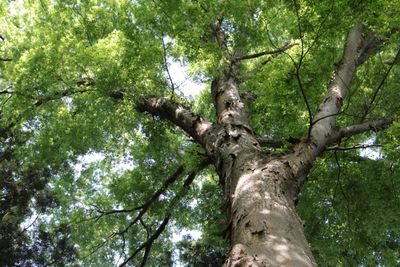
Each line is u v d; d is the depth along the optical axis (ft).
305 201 29.50
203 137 18.42
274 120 27.40
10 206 49.83
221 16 25.26
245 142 15.70
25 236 50.96
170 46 24.27
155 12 22.43
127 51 21.35
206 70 22.76
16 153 35.35
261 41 26.32
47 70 21.62
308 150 14.12
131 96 22.41
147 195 34.68
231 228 11.34
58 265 52.21
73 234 38.55
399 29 18.02
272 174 12.42
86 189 41.01
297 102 22.62
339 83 18.75
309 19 15.21
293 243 9.42
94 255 40.32
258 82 25.08
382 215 26.61
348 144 24.11
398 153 20.25
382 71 22.07
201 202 37.06
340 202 27.94
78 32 28.02
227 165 14.51
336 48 23.66
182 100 23.63
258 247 9.20
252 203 11.09
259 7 25.75
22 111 25.45
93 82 24.13
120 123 32.12
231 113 18.97
